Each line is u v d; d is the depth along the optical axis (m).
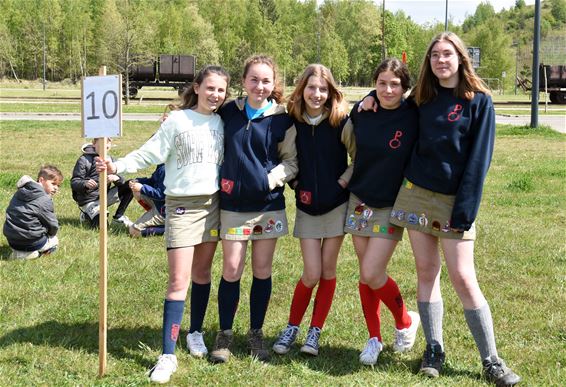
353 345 4.72
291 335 4.56
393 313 4.50
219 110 4.41
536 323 5.14
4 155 14.77
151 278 6.15
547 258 7.03
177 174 4.25
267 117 4.27
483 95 3.91
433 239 4.15
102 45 55.28
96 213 8.17
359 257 4.42
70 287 5.84
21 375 4.12
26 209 6.68
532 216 9.29
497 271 6.57
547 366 4.36
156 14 88.19
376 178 4.18
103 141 4.10
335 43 82.50
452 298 5.69
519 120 28.52
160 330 4.95
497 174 13.28
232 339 4.53
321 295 4.53
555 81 43.91
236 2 96.44
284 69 73.69
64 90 60.56
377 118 4.15
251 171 4.20
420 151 4.03
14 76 87.31
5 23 86.94
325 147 4.31
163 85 44.28
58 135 19.16
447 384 4.07
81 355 4.43
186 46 81.12
